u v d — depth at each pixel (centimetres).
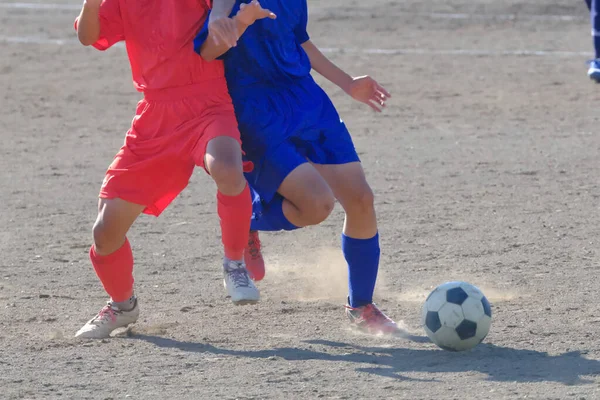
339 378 1480
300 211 1664
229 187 1570
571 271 2150
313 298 2019
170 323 1834
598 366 1514
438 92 4947
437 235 2525
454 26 7062
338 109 4612
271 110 1683
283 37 1695
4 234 2620
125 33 1662
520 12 7531
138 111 1688
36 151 3775
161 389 1446
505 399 1370
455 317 1583
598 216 2681
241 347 1667
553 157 3509
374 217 1719
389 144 3822
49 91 5053
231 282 1633
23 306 1975
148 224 2711
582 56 5922
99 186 3206
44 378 1509
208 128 1605
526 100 4712
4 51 6228
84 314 1919
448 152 3647
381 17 7400
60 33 6900
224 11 1567
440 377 1477
